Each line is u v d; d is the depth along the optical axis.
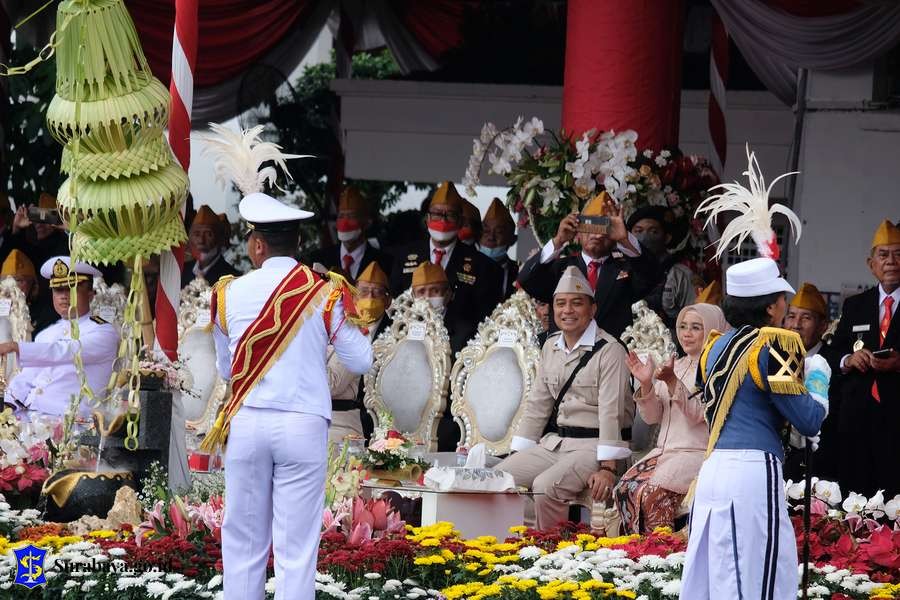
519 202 33.09
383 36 57.72
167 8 52.03
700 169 34.16
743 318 18.08
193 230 37.94
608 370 27.45
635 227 32.62
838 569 21.86
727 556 17.33
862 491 28.36
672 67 34.81
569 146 32.78
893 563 22.12
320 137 54.47
